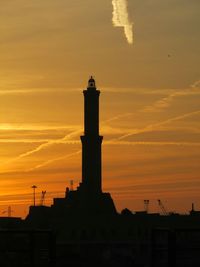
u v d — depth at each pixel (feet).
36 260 392.47
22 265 405.39
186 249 381.40
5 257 411.75
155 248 372.58
